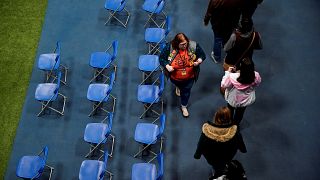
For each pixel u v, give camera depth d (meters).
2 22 9.78
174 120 8.14
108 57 8.49
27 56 9.25
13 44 9.45
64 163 7.83
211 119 8.12
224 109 5.59
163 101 8.37
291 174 7.44
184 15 9.58
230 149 5.91
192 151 7.78
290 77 8.55
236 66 6.79
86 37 9.45
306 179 7.38
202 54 6.99
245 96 6.75
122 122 8.22
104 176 7.66
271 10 9.50
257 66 8.72
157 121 8.19
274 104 8.22
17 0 10.05
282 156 7.63
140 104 8.41
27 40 9.49
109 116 7.53
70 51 9.26
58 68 8.97
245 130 7.94
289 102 8.24
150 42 8.62
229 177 5.91
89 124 7.71
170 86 8.52
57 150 7.97
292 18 9.38
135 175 7.09
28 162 7.45
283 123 7.99
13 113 8.48
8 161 7.89
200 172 7.55
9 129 8.28
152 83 8.64
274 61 8.77
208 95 8.41
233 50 7.20
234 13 7.35
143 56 8.34
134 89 8.62
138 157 7.81
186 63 6.94
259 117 8.08
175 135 7.97
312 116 8.05
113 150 7.91
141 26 9.50
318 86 8.42
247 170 7.50
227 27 7.67
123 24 9.52
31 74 8.98
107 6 9.17
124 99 8.51
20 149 8.02
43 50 9.33
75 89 8.72
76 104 8.52
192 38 9.22
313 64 8.71
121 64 8.97
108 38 9.39
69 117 8.36
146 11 9.05
